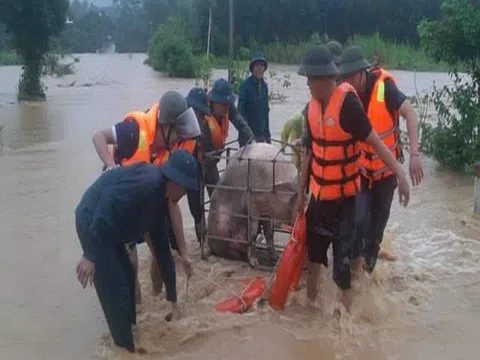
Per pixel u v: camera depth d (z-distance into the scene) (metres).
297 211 3.42
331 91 2.95
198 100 3.75
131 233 2.74
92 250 2.70
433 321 3.10
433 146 6.07
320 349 2.88
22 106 11.93
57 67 19.75
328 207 3.07
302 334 3.00
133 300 2.93
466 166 5.70
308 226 3.15
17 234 4.38
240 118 4.18
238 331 3.02
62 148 7.47
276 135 7.94
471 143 5.77
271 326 3.07
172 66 19.89
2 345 2.95
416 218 4.52
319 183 3.06
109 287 2.76
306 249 3.19
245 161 3.72
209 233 3.81
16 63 25.70
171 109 3.05
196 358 2.80
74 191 5.46
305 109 3.14
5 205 5.05
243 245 3.75
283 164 3.69
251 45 27.09
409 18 28.52
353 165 3.03
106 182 2.73
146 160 3.06
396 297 3.30
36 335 3.04
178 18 27.83
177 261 3.79
